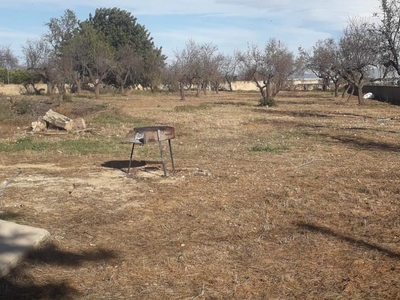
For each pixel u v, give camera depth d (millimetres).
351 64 36344
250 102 41344
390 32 22609
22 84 58750
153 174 9500
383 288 4430
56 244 5555
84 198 7559
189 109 31078
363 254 5254
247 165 10758
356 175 9508
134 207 7055
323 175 9500
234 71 76562
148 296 4309
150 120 23156
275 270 4859
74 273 4797
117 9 72125
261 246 5527
